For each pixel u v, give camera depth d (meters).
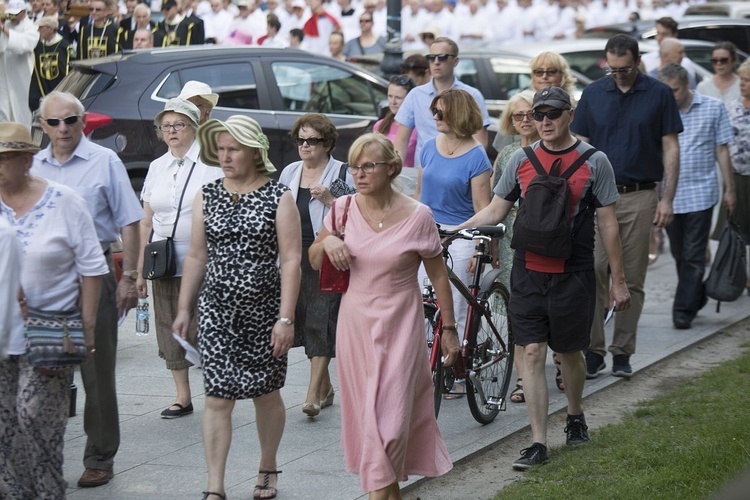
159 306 20.52
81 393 22.00
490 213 19.03
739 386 22.27
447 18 63.69
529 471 18.00
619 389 23.12
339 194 20.09
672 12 70.44
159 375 23.28
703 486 16.28
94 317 15.09
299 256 15.95
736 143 29.64
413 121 25.39
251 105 33.53
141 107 31.86
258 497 16.58
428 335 19.44
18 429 15.01
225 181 16.16
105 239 16.86
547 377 23.77
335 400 21.67
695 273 27.69
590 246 18.33
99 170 16.66
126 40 45.69
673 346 26.05
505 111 22.97
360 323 15.02
